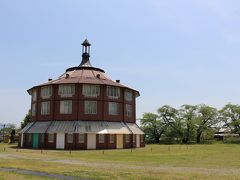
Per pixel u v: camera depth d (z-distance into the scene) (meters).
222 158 39.06
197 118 113.88
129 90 72.75
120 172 23.66
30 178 20.92
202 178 21.03
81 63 76.25
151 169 26.19
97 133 61.06
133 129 69.00
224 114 115.56
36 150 54.59
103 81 67.94
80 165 28.89
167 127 116.38
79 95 64.44
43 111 67.25
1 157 37.56
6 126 131.00
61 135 61.00
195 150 56.50
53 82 66.88
